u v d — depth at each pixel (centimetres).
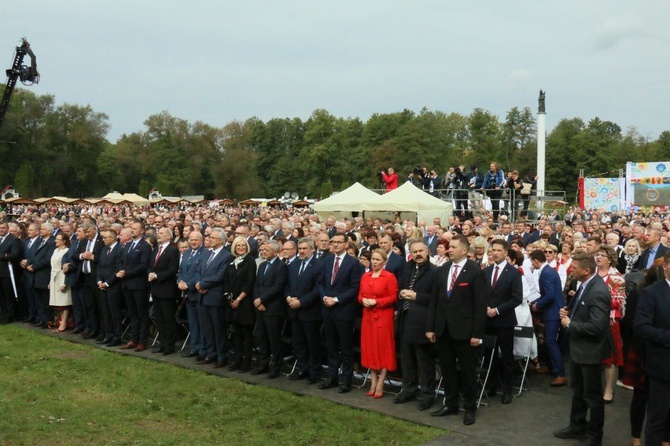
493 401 740
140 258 1004
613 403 729
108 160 7944
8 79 2936
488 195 2148
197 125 8744
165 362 924
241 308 862
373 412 694
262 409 697
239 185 8550
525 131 7694
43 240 1202
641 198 4069
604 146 7931
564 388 797
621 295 713
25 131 7175
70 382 807
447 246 962
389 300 736
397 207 2016
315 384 812
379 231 1268
